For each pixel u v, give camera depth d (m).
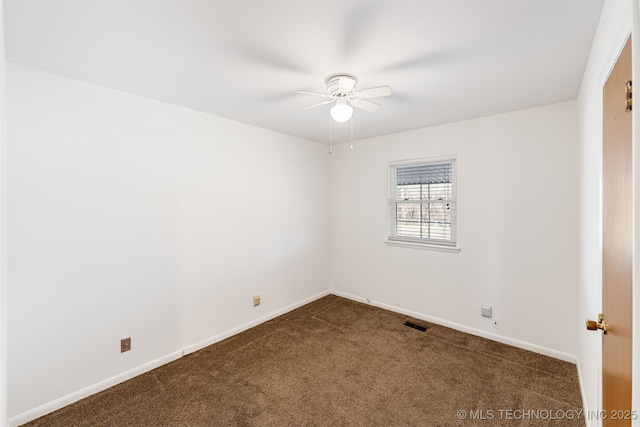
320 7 1.38
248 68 2.00
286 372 2.55
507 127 2.97
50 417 2.03
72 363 2.18
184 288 2.84
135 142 2.49
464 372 2.53
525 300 2.92
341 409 2.11
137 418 2.02
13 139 1.92
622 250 1.11
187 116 2.83
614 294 1.22
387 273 3.96
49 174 2.07
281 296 3.83
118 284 2.41
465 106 2.78
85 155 2.22
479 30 1.57
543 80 2.20
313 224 4.29
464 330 3.31
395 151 3.81
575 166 2.62
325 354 2.84
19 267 1.95
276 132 3.72
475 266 3.22
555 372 2.51
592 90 1.76
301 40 1.66
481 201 3.16
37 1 1.31
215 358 2.78
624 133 1.08
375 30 1.56
